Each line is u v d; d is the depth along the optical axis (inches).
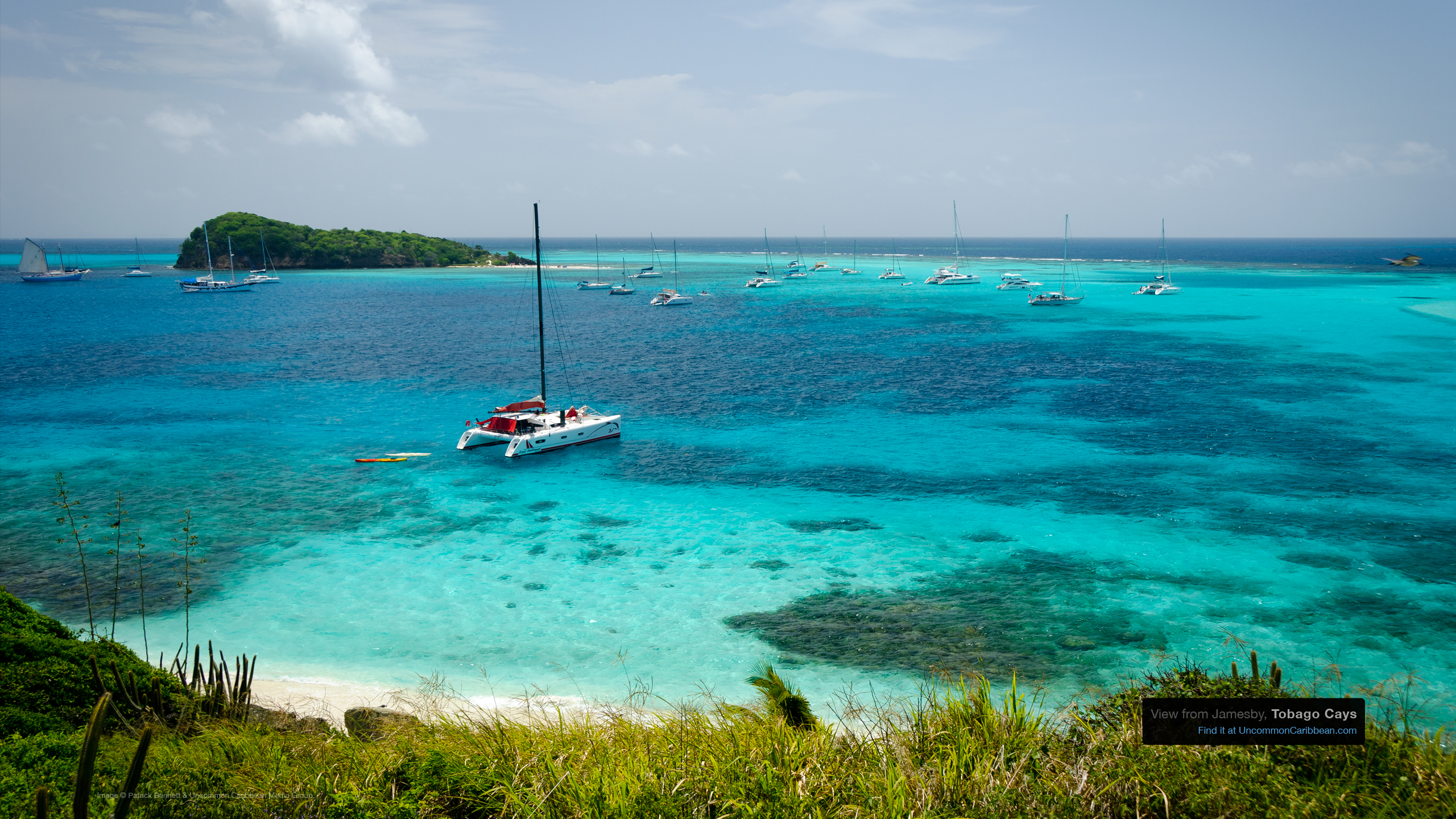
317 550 1207.6
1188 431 1894.7
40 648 548.1
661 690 808.9
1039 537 1235.2
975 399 2347.4
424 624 967.0
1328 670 796.0
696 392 2534.5
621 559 1176.8
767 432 1985.7
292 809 292.7
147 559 1160.8
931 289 6958.7
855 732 374.3
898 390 2514.8
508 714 690.2
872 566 1137.4
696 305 5733.3
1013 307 5251.0
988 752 310.0
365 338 3914.9
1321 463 1600.6
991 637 917.2
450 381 2753.4
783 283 7815.0
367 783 315.9
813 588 1066.7
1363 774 275.6
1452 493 1398.9
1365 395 2266.2
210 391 2544.3
